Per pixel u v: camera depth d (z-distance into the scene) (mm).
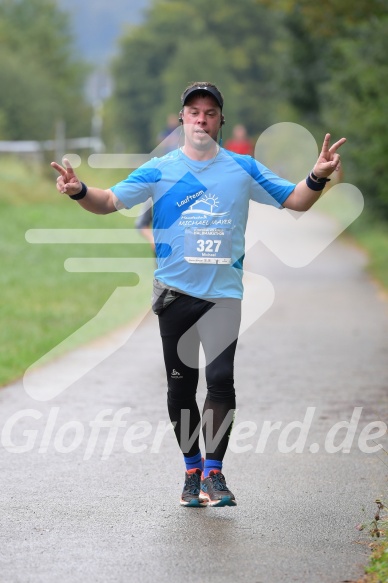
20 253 48781
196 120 13508
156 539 12578
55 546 12297
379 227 64938
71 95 152000
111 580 11203
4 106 109000
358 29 52094
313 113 81500
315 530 12953
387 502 14047
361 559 11875
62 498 14289
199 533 12828
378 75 50438
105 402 20484
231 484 15078
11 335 28297
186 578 11266
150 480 15227
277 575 11359
